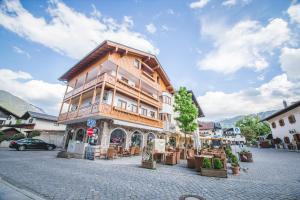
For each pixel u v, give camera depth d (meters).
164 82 28.05
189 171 9.23
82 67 21.03
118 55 18.08
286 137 28.45
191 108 18.89
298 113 25.42
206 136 33.97
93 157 13.12
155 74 25.36
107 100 17.33
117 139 18.77
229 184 6.61
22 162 10.67
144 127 19.22
